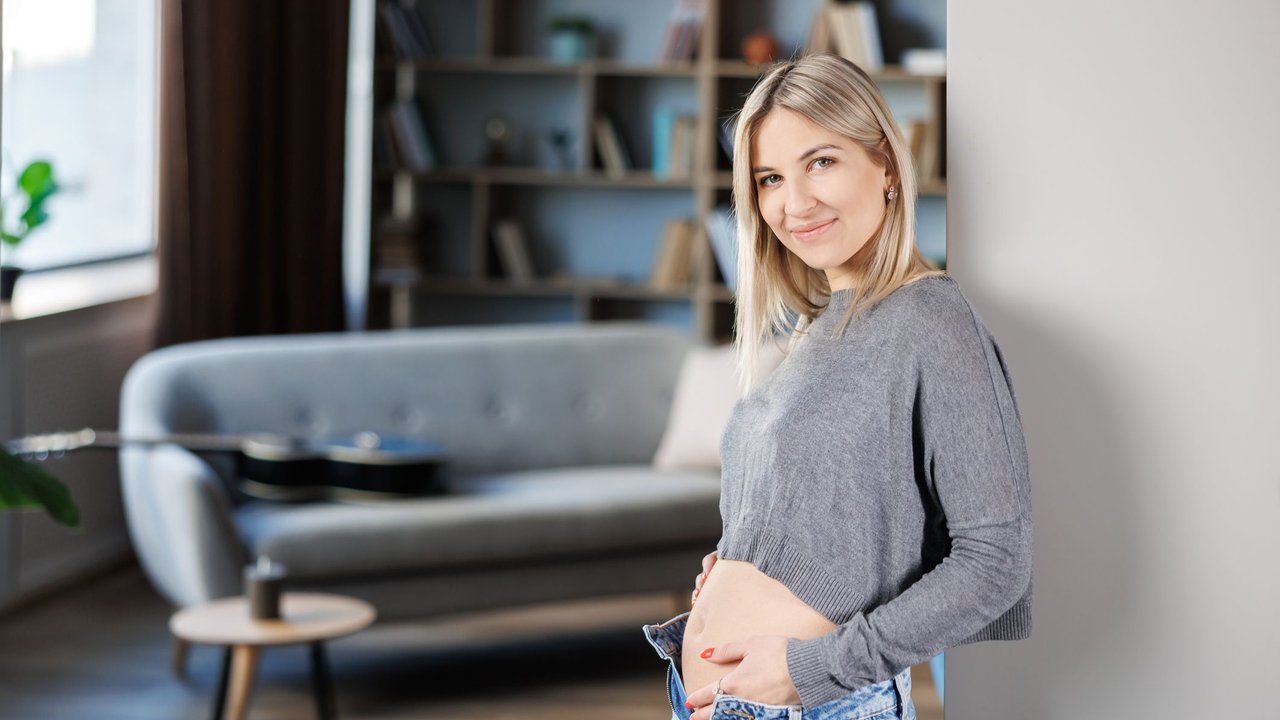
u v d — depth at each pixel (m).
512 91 6.55
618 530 4.14
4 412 4.51
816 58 1.56
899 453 1.46
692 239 6.29
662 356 4.95
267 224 5.54
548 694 3.91
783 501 1.50
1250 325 1.74
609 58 6.46
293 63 5.62
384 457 4.09
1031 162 1.77
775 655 1.45
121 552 5.21
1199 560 1.77
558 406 4.77
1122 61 1.75
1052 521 1.80
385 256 6.32
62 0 5.24
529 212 6.63
